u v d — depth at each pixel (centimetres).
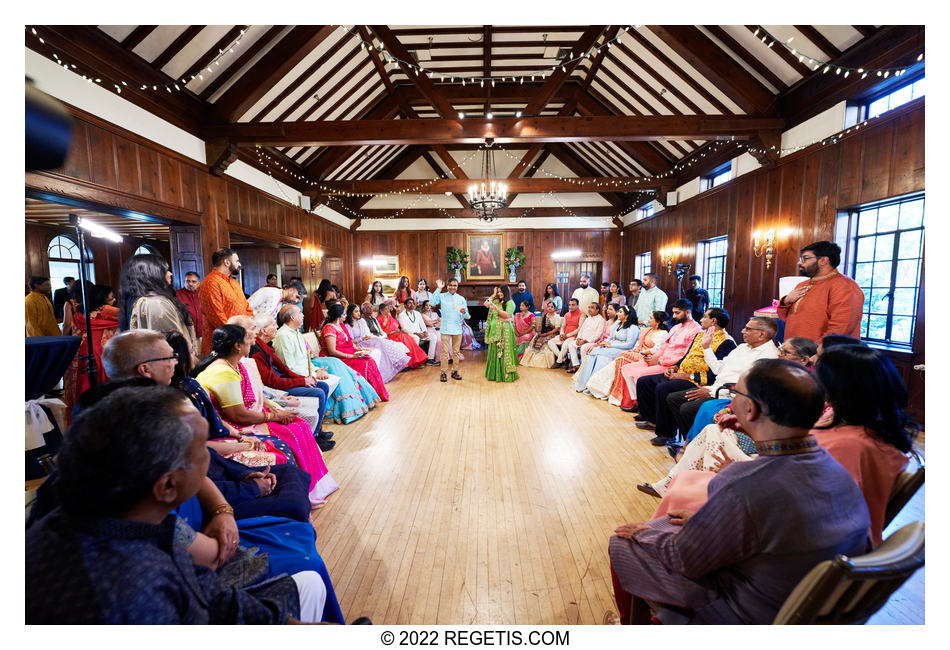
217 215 538
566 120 548
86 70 353
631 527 129
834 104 436
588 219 1150
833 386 130
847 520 91
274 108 564
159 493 78
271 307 416
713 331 326
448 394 492
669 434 327
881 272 403
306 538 146
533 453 316
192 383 178
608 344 508
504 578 179
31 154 64
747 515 90
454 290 551
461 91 791
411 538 209
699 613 105
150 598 70
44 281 462
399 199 1134
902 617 153
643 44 544
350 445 332
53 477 94
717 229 670
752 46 464
